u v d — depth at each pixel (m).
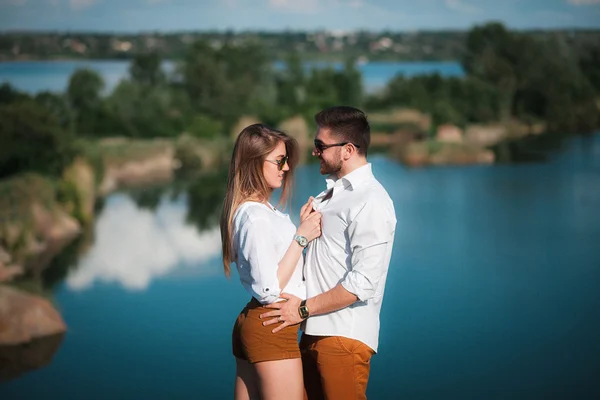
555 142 46.41
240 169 3.13
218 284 17.00
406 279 16.33
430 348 11.84
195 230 22.59
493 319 13.38
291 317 3.05
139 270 18.28
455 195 27.05
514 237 20.44
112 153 33.94
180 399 10.31
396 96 57.81
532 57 62.25
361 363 3.14
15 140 24.56
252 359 3.07
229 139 43.34
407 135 47.81
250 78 58.25
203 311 14.81
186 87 55.78
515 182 29.69
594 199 25.77
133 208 25.89
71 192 23.12
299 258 3.15
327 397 3.15
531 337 12.40
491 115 55.81
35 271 18.06
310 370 3.21
